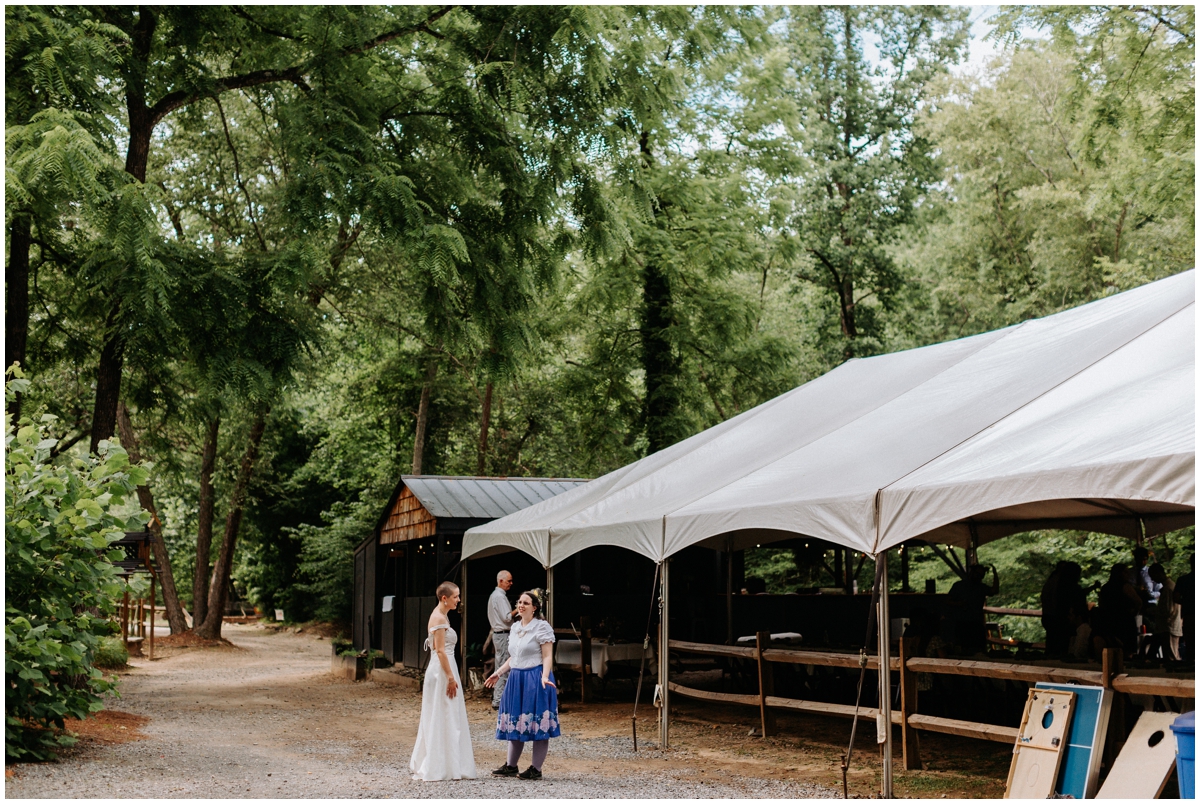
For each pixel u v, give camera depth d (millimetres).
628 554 18031
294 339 14070
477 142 15836
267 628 40969
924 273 33312
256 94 18094
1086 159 21812
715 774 8617
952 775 8297
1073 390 7812
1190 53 20281
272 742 10695
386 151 16094
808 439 10469
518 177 15633
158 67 15820
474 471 32375
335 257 21625
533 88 15398
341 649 21297
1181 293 8820
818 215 32906
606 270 27766
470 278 15266
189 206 23922
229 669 22734
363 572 22922
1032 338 10125
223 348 13547
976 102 29531
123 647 20734
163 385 16375
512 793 7668
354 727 12336
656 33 19484
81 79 11719
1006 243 30188
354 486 37031
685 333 28203
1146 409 6520
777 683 13219
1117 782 6094
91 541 8820
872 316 34625
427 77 17578
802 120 32469
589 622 14578
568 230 16625
